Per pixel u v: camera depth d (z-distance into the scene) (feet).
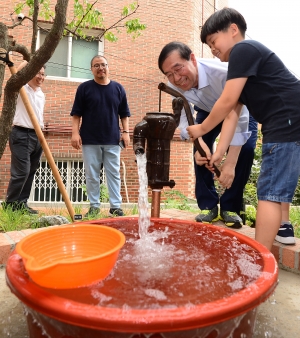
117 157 9.75
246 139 6.41
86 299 2.53
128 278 2.99
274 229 4.83
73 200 19.22
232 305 2.22
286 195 4.77
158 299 2.56
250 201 11.34
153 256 3.60
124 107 10.40
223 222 7.79
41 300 2.28
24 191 10.40
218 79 6.30
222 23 5.21
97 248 3.31
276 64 4.96
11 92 6.35
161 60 5.72
